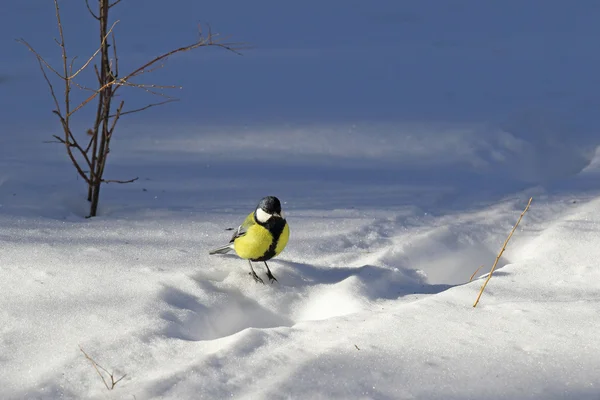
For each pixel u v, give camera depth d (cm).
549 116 2853
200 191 2189
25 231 1742
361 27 5038
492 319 1227
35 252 1579
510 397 949
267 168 2439
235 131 2903
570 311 1255
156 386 988
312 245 1750
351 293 1434
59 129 2870
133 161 2506
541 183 2206
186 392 976
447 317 1241
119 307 1276
